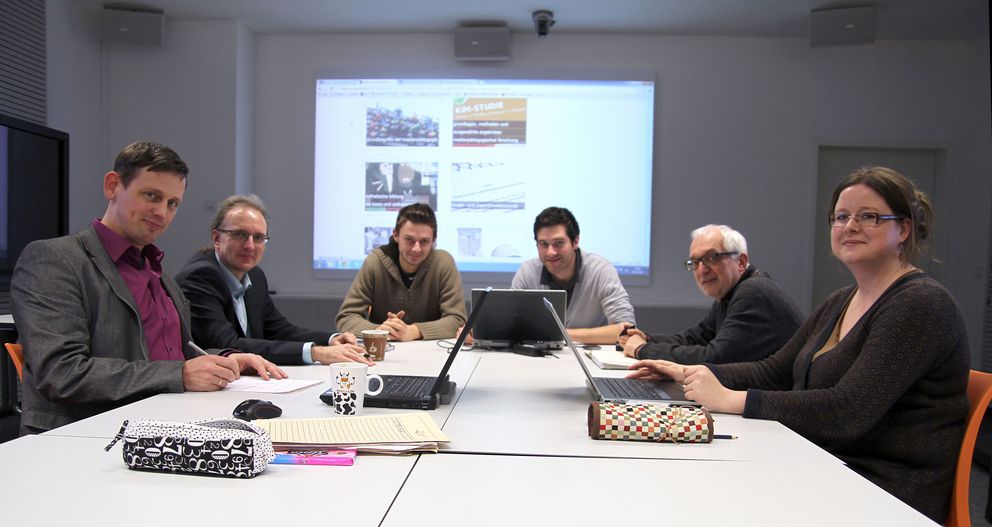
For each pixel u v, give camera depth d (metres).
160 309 1.78
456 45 4.92
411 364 2.06
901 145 5.00
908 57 4.98
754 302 2.07
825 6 4.47
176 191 1.72
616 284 2.98
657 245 5.11
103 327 1.58
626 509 0.86
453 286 2.93
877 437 1.38
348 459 1.04
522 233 5.10
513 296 2.34
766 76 5.04
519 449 1.13
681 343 2.54
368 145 5.12
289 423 1.19
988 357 4.60
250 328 2.45
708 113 5.06
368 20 4.87
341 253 5.16
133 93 4.91
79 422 1.23
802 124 5.03
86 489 0.90
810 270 5.05
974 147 4.91
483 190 5.10
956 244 5.03
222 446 0.96
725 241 2.27
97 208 4.89
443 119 5.09
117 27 4.68
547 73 5.04
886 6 4.40
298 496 0.89
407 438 1.11
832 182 5.15
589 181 5.06
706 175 5.07
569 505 0.88
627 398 1.46
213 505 0.85
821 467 1.06
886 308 1.38
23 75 3.98
